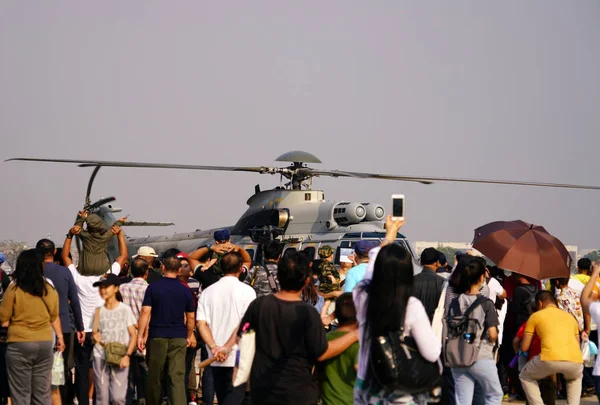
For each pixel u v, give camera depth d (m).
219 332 10.18
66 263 12.95
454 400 10.85
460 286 10.18
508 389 14.26
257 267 11.79
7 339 10.70
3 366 11.51
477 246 12.61
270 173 22.86
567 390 11.40
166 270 11.27
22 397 10.72
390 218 7.27
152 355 11.07
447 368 10.81
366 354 6.55
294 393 7.39
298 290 7.63
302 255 7.66
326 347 7.47
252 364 7.54
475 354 9.86
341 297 7.91
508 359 13.56
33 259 10.70
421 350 6.39
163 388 11.36
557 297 13.27
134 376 12.73
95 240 13.26
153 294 11.05
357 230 20.45
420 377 6.32
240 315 10.16
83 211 13.21
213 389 11.76
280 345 7.45
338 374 7.87
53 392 11.96
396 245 6.53
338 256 20.06
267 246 11.90
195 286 13.74
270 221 22.17
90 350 12.71
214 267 11.95
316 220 21.44
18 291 10.60
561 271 12.38
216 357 9.17
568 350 11.12
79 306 12.02
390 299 6.37
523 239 12.35
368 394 6.57
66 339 12.21
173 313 11.09
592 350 13.10
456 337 9.95
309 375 7.52
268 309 7.52
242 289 10.25
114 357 11.05
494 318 9.99
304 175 23.00
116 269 12.95
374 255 7.00
